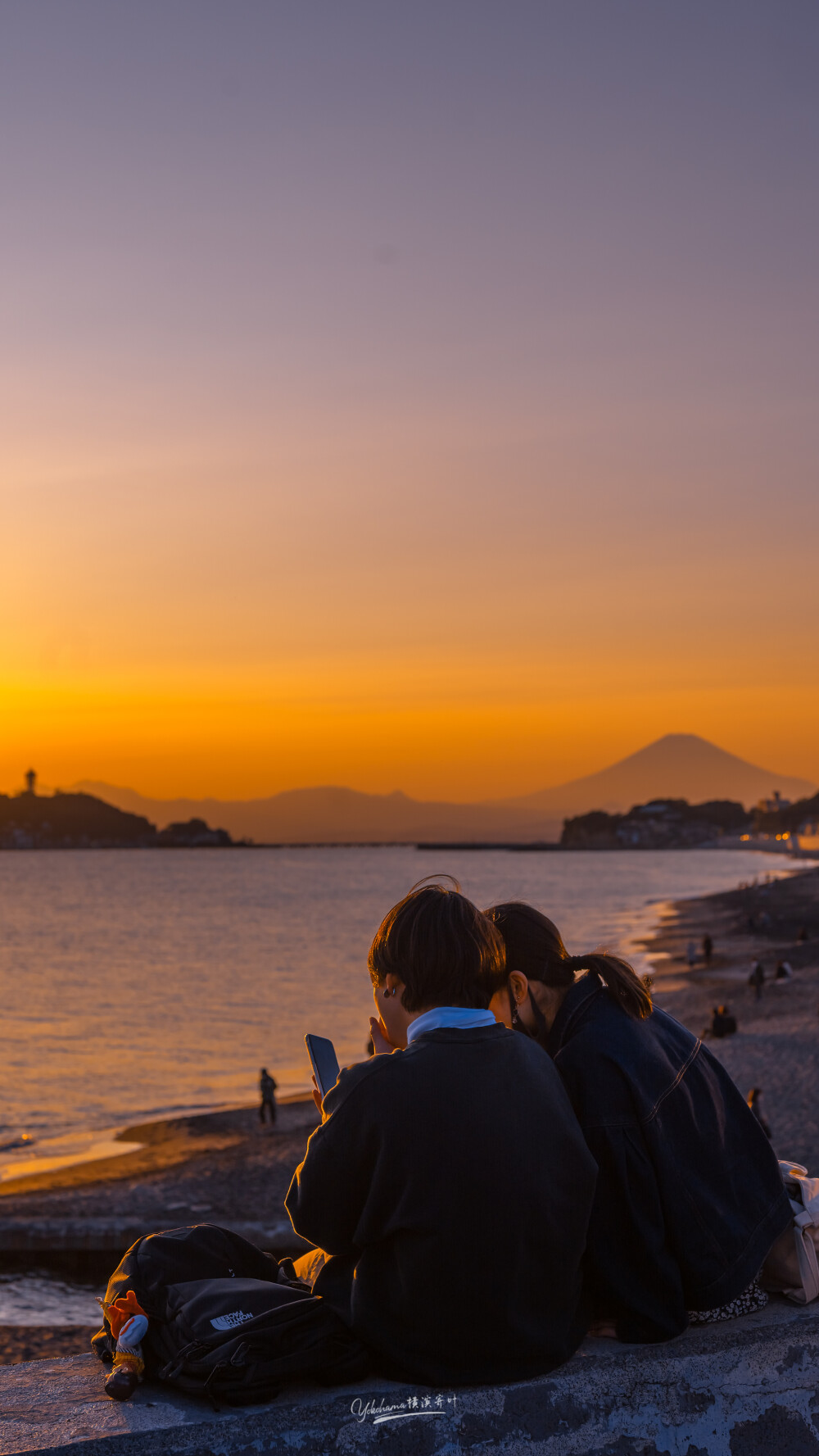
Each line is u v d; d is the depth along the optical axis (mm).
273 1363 2203
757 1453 2469
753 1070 29359
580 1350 2436
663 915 117062
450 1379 2273
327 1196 2334
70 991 62000
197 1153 25047
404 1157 2260
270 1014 52094
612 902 145125
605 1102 2516
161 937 102125
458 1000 2475
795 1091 26453
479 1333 2273
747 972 60750
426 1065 2328
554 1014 2791
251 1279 2512
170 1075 36906
